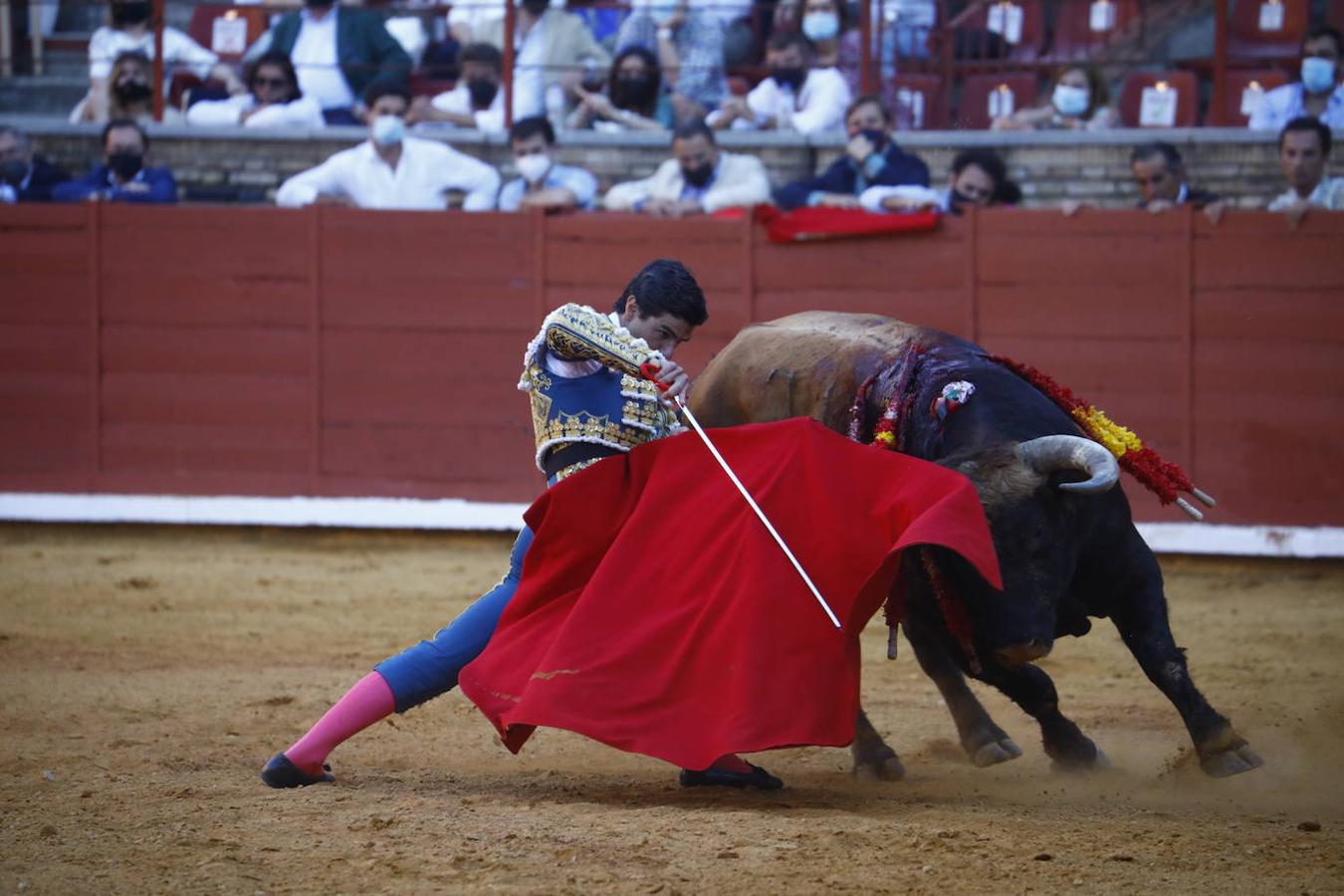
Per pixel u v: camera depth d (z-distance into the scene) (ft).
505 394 89.81
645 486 35.83
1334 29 94.99
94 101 106.83
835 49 100.89
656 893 27.58
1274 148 93.25
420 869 29.07
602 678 33.81
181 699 49.06
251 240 91.04
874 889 27.81
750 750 32.53
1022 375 40.01
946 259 85.56
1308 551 81.76
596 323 35.06
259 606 69.87
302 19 104.94
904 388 39.60
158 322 91.81
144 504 91.71
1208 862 29.68
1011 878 28.48
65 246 92.17
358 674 54.60
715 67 100.78
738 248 86.94
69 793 35.60
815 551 34.22
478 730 45.34
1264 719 49.06
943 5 103.19
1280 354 82.53
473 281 89.66
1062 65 99.86
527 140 91.61
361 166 94.38
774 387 43.86
